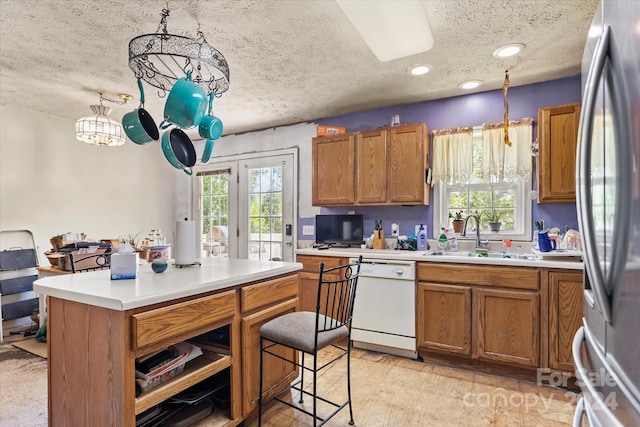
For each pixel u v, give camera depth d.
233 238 4.70
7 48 2.37
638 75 0.68
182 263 2.06
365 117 3.78
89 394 1.39
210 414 1.75
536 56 2.52
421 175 3.16
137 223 4.64
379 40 2.13
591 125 0.91
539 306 2.38
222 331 1.98
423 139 3.18
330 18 2.04
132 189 4.59
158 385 1.45
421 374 2.57
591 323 1.07
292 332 1.74
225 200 4.80
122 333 1.28
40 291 1.52
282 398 2.19
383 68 2.72
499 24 2.10
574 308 2.28
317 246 3.76
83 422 1.41
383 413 2.05
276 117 4.02
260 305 1.91
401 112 3.57
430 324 2.74
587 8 1.94
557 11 1.97
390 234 3.59
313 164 3.69
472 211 3.28
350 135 3.48
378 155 3.34
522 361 2.42
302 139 4.20
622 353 0.78
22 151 3.61
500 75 2.85
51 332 1.53
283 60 2.58
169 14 1.98
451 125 3.34
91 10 1.95
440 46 2.37
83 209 4.09
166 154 1.90
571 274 2.29
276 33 2.21
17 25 2.09
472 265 2.60
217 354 1.76
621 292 0.78
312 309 3.28
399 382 2.44
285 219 4.30
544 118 2.72
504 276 2.48
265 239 4.46
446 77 2.89
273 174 4.41
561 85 2.91
